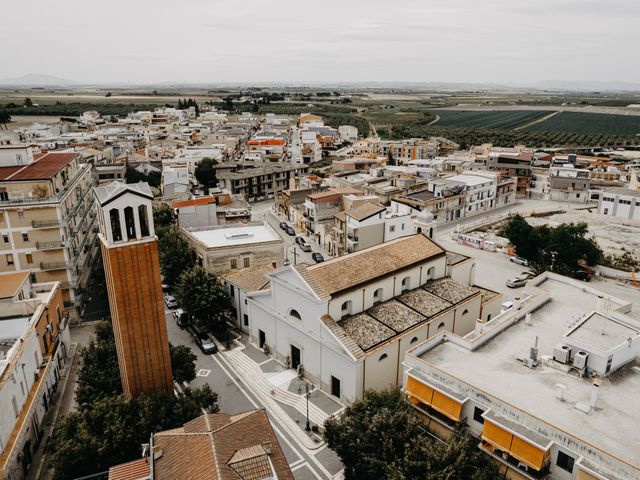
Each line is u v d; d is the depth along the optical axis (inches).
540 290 2137.1
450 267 2645.2
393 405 1569.9
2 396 1536.7
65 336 2508.6
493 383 1488.7
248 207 4800.7
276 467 1241.4
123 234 1641.2
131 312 1715.1
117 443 1471.5
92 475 1446.9
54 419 2011.6
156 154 7421.3
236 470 1138.0
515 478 1316.4
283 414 2023.9
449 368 1577.3
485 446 1376.7
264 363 2389.3
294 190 5413.4
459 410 1422.2
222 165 6540.4
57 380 2263.8
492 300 2600.9
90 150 6122.1
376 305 2272.4
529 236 3961.6
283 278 2209.6
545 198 6628.9
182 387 2186.3
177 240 3267.7
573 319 1935.3
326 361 2078.0
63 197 2839.6
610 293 3457.2
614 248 4252.0
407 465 1325.0
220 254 3006.9
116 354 1983.3
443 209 5246.1
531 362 1572.3
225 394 2182.6
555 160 7465.6
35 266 2815.0
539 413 1343.5
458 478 1270.9
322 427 1920.5
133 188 1646.2
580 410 1355.8
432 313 2240.4
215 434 1267.2
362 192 5103.3
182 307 2711.6
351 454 1544.0
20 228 2738.7
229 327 2805.1
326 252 4377.5
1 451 1503.4
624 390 1456.7
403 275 2364.7
